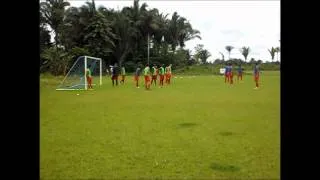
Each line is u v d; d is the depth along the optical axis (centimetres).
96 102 1688
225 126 1048
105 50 5316
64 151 781
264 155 736
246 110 1372
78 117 1243
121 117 1233
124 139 892
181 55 6194
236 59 6009
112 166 673
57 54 4006
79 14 5328
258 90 2289
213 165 672
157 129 1015
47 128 1042
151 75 3028
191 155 741
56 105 1577
